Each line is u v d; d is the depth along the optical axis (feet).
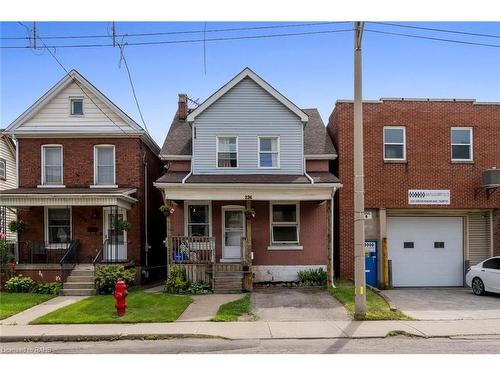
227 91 58.65
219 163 58.44
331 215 52.85
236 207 58.44
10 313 40.11
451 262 63.26
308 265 57.67
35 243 59.77
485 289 52.34
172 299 45.06
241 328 34.83
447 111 62.34
